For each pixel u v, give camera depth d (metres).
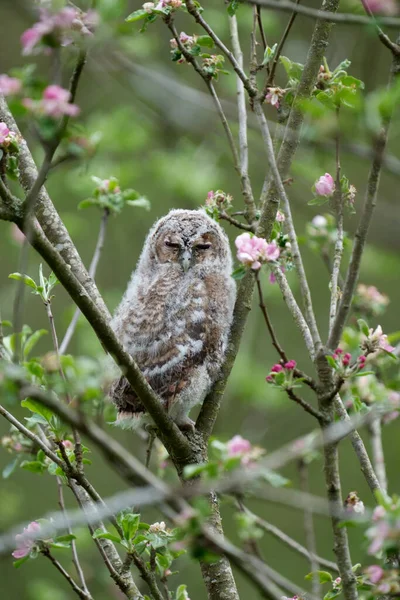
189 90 16.36
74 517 6.58
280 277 9.09
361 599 7.18
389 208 15.98
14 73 7.56
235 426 19.38
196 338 10.44
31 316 20.80
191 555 6.37
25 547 8.35
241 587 17.77
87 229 20.00
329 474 7.58
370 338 8.30
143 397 8.41
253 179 20.61
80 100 21.66
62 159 7.46
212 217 10.64
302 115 9.77
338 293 9.31
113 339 7.88
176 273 11.73
